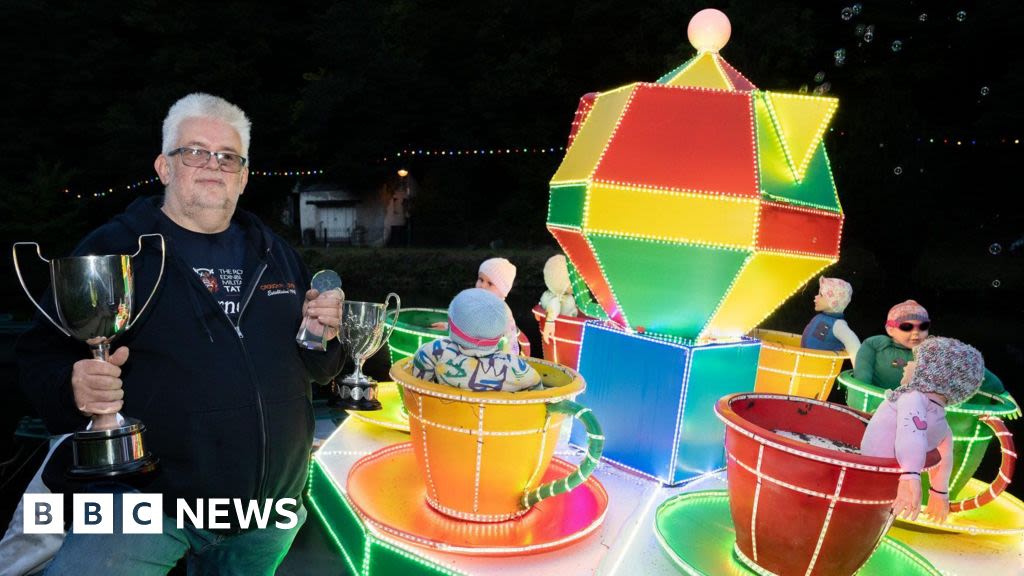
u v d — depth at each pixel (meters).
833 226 2.88
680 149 2.67
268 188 33.38
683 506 2.54
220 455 1.87
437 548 2.08
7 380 6.49
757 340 3.00
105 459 1.62
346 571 2.78
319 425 4.32
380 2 33.06
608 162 2.73
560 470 2.72
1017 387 9.12
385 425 3.46
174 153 1.93
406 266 24.92
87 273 1.60
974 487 3.02
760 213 2.53
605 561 2.16
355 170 30.75
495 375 2.21
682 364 2.72
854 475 1.80
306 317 2.05
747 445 1.97
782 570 1.98
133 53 32.88
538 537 2.18
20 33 30.84
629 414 2.93
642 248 2.71
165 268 1.88
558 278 4.47
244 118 2.05
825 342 3.77
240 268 2.05
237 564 2.03
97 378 1.60
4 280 19.64
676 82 2.97
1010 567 2.32
